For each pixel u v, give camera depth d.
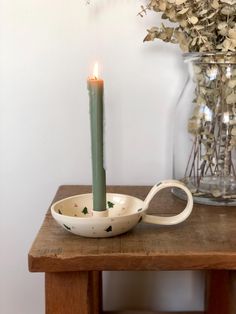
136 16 0.98
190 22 0.78
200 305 1.09
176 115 0.88
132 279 1.09
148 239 0.68
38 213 1.04
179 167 0.89
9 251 1.06
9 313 1.08
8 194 1.04
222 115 0.82
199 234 0.70
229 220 0.77
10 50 0.98
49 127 1.01
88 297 0.66
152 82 1.00
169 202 0.87
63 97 1.00
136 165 1.03
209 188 0.86
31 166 1.03
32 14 0.97
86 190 0.96
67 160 1.03
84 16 0.97
